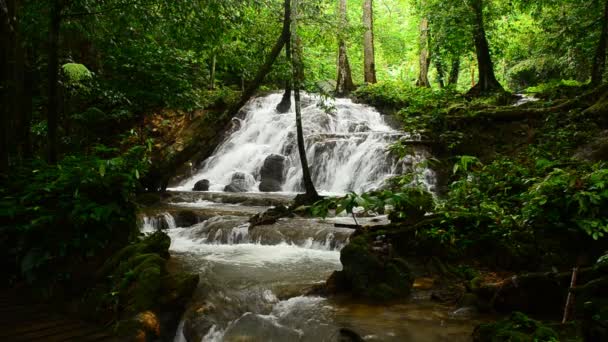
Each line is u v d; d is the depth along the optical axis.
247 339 3.74
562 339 2.99
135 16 8.94
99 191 5.19
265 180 12.87
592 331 3.05
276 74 9.52
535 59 21.78
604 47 13.49
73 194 5.01
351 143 12.69
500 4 17.47
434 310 4.13
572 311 3.43
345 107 17.34
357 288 4.52
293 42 9.19
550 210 5.12
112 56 13.12
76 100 13.50
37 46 10.51
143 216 8.22
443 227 5.54
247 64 11.07
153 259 4.53
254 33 10.00
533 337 3.03
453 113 12.82
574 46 17.48
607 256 3.84
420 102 16.77
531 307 3.94
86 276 4.90
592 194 4.71
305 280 5.08
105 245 5.24
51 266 4.83
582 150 9.14
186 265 5.72
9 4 5.36
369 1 20.78
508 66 26.08
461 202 6.45
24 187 5.17
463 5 15.88
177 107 15.19
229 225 7.54
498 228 5.32
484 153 11.12
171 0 8.38
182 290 4.25
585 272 3.80
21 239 4.75
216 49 10.63
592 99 11.22
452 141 11.39
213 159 15.39
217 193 11.45
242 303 4.44
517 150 10.83
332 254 6.33
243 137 16.31
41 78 11.09
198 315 4.12
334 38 10.23
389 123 16.80
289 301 4.46
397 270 4.61
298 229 7.09
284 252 6.47
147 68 14.16
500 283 4.15
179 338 4.05
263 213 8.16
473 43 18.22
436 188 10.43
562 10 17.44
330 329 3.72
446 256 5.27
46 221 4.73
